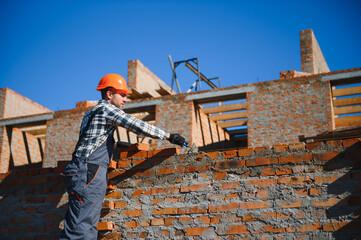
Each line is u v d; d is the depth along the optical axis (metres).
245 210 4.06
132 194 4.58
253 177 4.16
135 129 3.60
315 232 3.75
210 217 4.17
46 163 14.16
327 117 11.19
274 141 11.55
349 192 3.77
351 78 11.30
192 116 12.59
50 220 4.93
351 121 12.34
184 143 3.78
